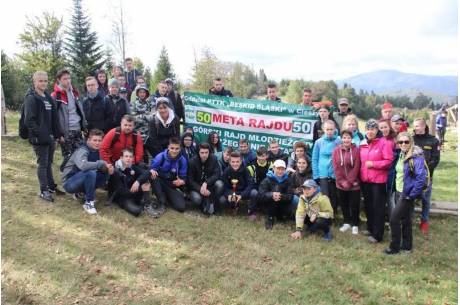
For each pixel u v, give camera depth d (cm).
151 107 895
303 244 688
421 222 786
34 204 716
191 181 788
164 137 830
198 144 849
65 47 4200
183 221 738
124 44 3312
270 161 813
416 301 546
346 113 913
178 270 583
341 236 732
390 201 764
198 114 949
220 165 821
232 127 945
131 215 731
